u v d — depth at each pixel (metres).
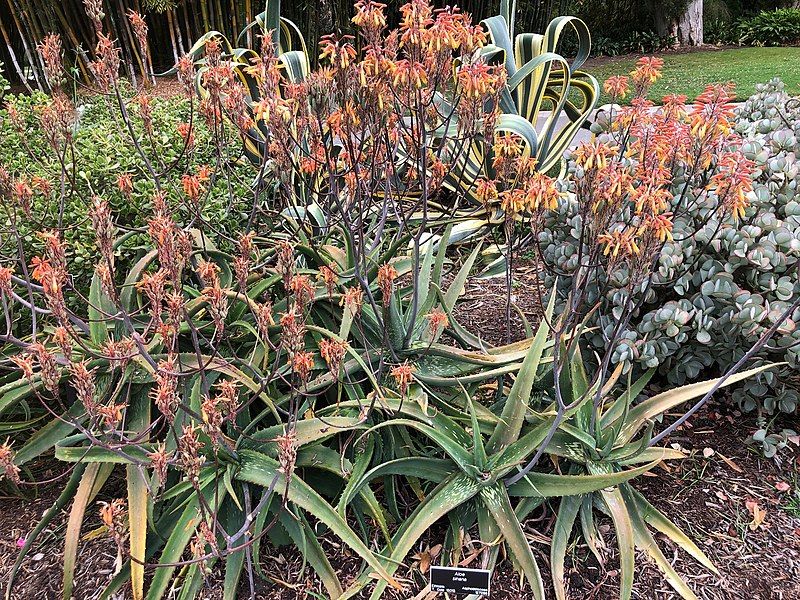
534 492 1.92
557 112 3.99
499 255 3.72
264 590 1.89
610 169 1.63
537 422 2.11
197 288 2.42
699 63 11.48
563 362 1.98
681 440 2.42
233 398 1.62
